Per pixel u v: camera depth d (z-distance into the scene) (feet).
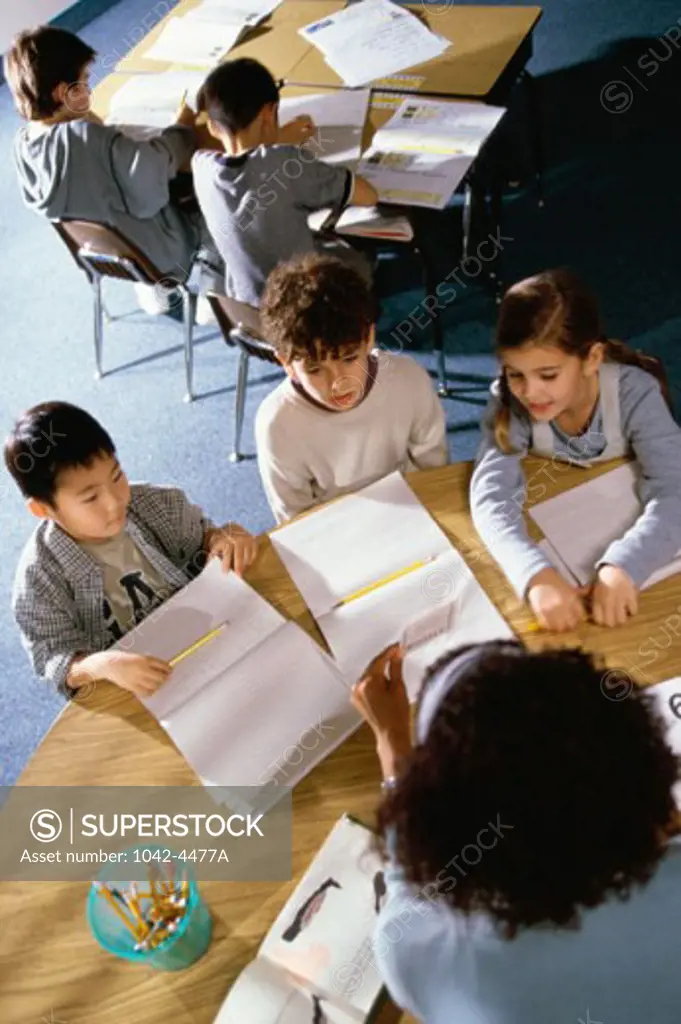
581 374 4.84
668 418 4.98
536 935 2.73
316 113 8.33
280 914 3.69
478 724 2.51
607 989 2.72
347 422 5.63
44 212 8.47
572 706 2.52
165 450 9.12
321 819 3.98
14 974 3.76
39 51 8.04
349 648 4.48
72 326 10.45
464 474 5.12
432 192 7.45
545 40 12.00
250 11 9.57
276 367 9.61
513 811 2.46
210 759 4.23
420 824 2.55
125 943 3.63
